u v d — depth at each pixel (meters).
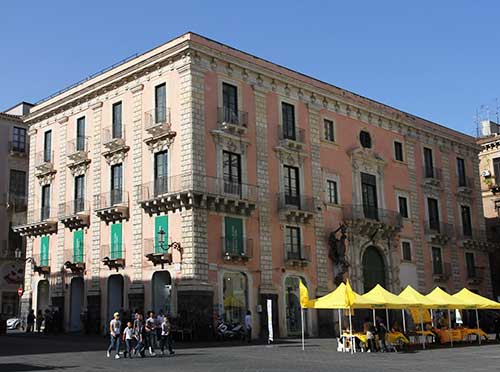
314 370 18.45
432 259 46.72
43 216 41.94
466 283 49.53
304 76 40.16
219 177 33.72
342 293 27.05
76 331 38.53
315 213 38.47
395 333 28.23
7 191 52.72
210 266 32.19
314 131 40.03
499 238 57.09
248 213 34.69
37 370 18.41
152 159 34.72
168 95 34.62
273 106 37.84
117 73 37.47
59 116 42.41
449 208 49.94
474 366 20.12
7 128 53.66
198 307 31.12
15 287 52.59
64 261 39.56
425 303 29.61
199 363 20.58
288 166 38.00
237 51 36.16
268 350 26.30
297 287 36.69
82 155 39.34
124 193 35.88
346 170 41.59
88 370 18.36
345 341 27.00
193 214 31.97
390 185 44.72
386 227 42.31
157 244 33.22
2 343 29.81
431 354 25.47
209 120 34.00
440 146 50.72
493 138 58.69
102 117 38.75
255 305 34.12
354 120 43.28
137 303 33.72
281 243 36.28
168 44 34.97
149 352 24.91
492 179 58.41
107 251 36.41
